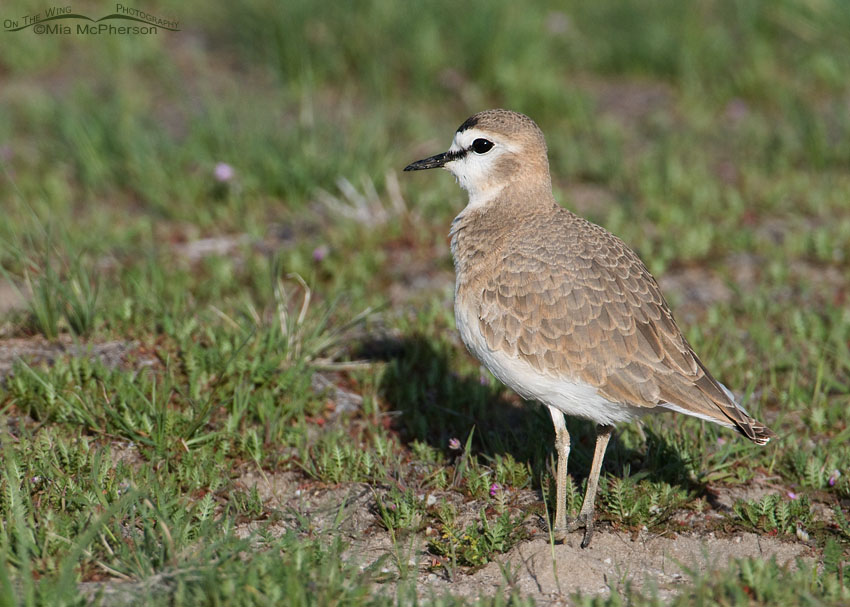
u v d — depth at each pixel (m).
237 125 17.44
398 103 19.83
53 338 11.19
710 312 12.53
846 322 12.19
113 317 11.56
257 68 21.30
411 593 7.53
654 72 21.70
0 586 7.06
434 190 15.95
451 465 9.83
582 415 8.66
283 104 19.33
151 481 8.55
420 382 11.25
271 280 11.88
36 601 6.95
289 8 20.92
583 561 8.23
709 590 7.39
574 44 22.20
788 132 17.98
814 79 20.61
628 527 8.89
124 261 13.91
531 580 8.05
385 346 11.97
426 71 20.22
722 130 18.95
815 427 10.50
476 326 8.91
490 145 9.60
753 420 8.21
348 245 14.56
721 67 21.08
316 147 16.66
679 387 8.30
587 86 21.39
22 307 12.38
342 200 15.95
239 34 21.75
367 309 12.16
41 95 19.52
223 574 7.34
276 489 9.37
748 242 14.50
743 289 13.41
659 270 13.84
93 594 7.27
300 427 10.05
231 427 9.84
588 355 8.41
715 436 10.04
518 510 9.14
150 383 10.24
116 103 18.33
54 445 9.18
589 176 17.12
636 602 7.41
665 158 17.11
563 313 8.52
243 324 11.38
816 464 9.62
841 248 14.25
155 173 16.34
